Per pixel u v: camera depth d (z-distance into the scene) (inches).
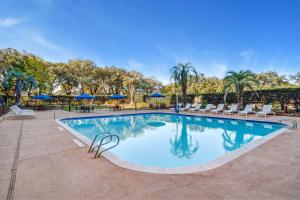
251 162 162.7
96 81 1350.9
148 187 120.4
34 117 485.4
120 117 625.9
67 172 144.5
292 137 254.7
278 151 193.0
